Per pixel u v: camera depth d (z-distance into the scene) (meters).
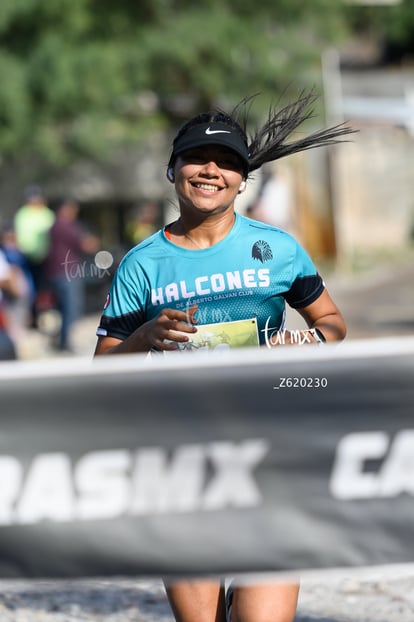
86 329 32.97
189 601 6.70
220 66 41.16
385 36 79.25
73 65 37.75
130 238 38.09
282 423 5.64
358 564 5.69
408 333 27.64
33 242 31.11
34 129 38.25
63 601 10.17
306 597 10.13
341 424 5.64
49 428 5.59
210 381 5.61
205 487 5.66
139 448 5.62
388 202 67.75
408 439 5.64
